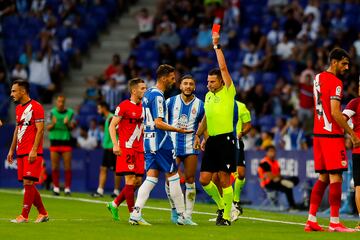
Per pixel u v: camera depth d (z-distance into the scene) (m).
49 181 74.75
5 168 78.19
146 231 38.53
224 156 41.59
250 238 36.19
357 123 41.47
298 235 37.56
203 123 43.16
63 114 67.00
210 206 58.91
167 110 42.69
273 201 60.94
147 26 93.69
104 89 83.12
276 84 78.44
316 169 39.88
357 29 86.12
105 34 96.62
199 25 91.56
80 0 97.88
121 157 44.59
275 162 60.94
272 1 90.69
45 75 87.81
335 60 39.25
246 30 88.75
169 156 41.12
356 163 41.34
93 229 39.28
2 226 40.44
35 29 94.81
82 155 75.44
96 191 70.12
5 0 96.75
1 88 86.69
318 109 39.53
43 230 38.72
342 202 57.41
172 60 86.19
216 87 41.59
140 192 41.41
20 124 42.25
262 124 74.75
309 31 84.38
